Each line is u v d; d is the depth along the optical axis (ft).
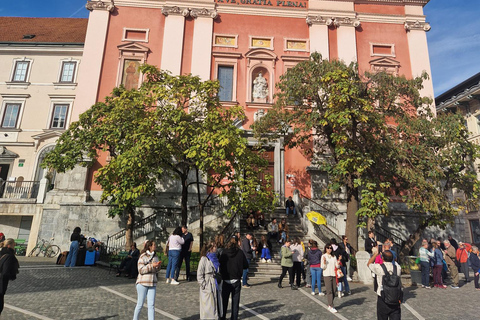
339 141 40.98
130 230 48.29
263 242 39.78
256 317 21.59
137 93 42.11
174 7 67.05
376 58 67.36
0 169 70.49
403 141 42.09
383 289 16.62
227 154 37.65
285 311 23.12
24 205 59.93
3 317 19.19
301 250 32.65
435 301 27.50
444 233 57.72
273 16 69.21
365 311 23.56
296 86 43.96
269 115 46.65
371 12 70.74
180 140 39.14
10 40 78.28
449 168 43.78
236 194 39.11
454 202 42.70
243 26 68.33
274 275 36.63
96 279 33.12
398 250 48.34
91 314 20.68
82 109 60.95
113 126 43.73
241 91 65.10
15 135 71.97
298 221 52.08
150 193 44.50
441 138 42.55
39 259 49.49
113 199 46.80
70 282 30.78
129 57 65.00
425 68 67.21
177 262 31.37
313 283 29.04
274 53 66.85
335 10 69.21
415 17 70.18
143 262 18.26
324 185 59.98
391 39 69.46
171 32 65.98
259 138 48.88
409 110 45.70
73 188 56.80
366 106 38.86
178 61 64.49
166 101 43.78
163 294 26.68
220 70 66.33
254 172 40.91
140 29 66.39
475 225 80.43
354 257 38.63
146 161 37.99
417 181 38.88
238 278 18.69
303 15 69.62
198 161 37.14
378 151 40.88
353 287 32.50
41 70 75.05
